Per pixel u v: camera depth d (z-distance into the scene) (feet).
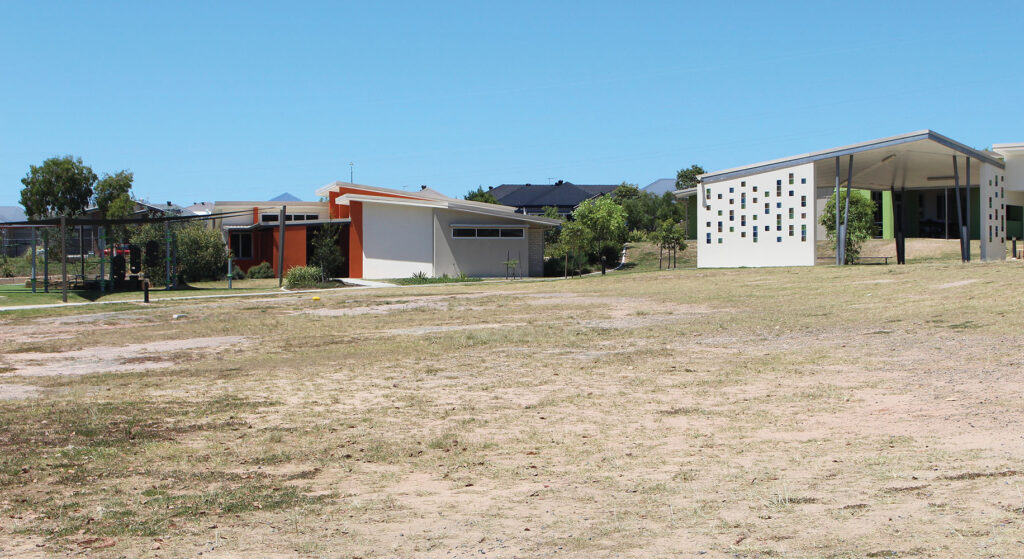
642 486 19.86
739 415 27.81
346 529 17.25
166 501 19.77
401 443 25.80
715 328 52.37
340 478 21.93
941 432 23.38
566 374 38.01
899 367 34.68
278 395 34.91
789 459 21.74
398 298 92.53
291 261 152.66
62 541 16.85
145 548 16.30
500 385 35.78
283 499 19.80
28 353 51.96
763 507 17.35
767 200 114.01
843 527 15.53
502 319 65.41
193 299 99.30
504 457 23.68
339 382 37.91
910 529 15.07
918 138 101.45
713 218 119.34
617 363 40.63
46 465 23.61
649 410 29.43
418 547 15.85
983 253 115.85
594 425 27.45
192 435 27.43
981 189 115.75
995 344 38.14
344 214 154.81
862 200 131.64
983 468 19.07
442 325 62.54
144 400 34.24
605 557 14.69
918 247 146.00
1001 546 13.76
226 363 45.60
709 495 18.63
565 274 139.03
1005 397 27.14
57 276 132.87
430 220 136.56
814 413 27.37
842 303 62.28
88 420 30.04
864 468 20.15
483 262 138.72
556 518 17.47
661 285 93.35
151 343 56.39
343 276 147.74
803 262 110.32
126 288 115.96
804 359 38.55
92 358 49.03
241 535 17.02
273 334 59.88
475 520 17.61
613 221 168.04
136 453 25.02
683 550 14.83
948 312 50.65
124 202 177.27
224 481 21.79
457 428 27.71
